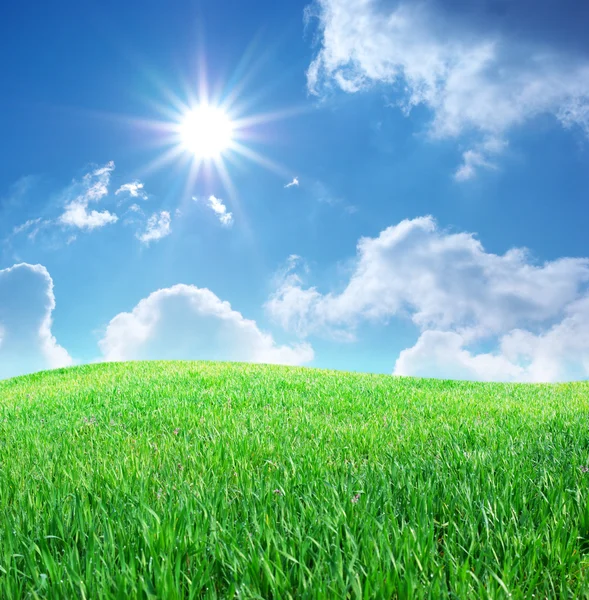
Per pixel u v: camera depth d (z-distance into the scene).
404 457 3.94
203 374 11.45
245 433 5.04
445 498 2.80
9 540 2.15
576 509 2.62
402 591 1.77
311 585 1.80
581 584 1.85
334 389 9.34
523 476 3.16
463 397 8.62
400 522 2.48
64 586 1.81
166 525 2.23
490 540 2.23
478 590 1.80
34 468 3.79
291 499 2.69
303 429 5.45
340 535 2.22
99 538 2.27
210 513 2.47
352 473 3.36
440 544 2.32
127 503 2.70
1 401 8.72
